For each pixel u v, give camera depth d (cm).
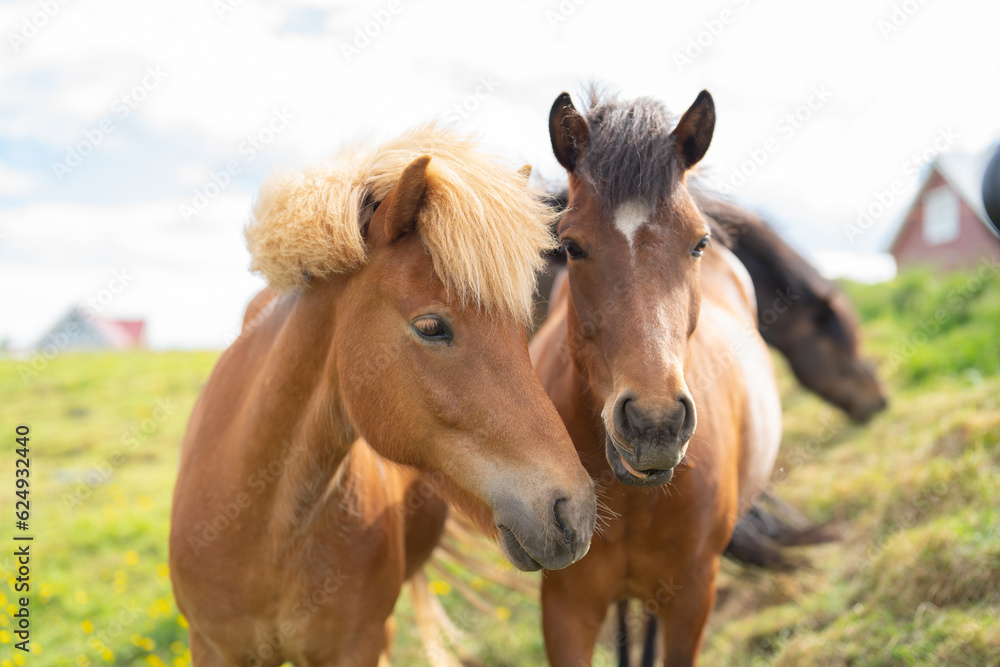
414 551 292
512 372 169
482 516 178
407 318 171
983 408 529
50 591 475
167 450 854
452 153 184
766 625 399
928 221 2223
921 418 582
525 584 404
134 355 1389
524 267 169
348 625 225
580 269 220
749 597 445
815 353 608
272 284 192
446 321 169
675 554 253
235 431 216
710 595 263
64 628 441
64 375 1194
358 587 224
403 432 177
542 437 166
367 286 179
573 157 235
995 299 829
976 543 342
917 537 371
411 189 169
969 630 297
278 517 207
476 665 420
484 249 165
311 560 215
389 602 235
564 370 265
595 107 242
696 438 251
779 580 432
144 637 427
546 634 258
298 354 199
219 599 216
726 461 264
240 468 210
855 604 373
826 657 334
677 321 203
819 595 402
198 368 1264
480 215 167
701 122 224
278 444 204
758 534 395
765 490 439
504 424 166
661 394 189
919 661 300
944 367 713
